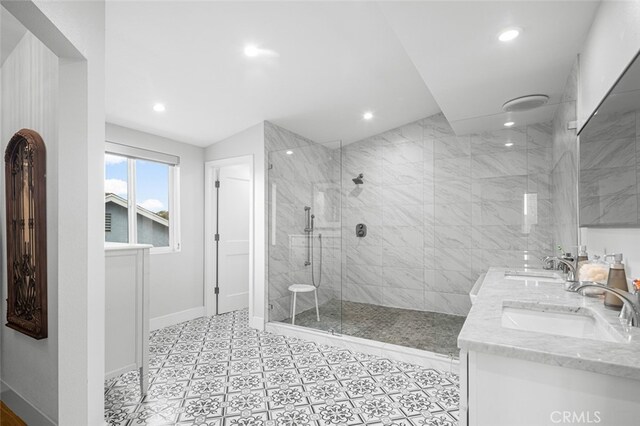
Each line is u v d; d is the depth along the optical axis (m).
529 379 0.91
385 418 1.93
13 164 1.93
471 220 3.05
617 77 1.49
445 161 3.21
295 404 2.09
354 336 3.29
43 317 1.67
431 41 2.01
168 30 2.06
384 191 4.66
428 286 4.34
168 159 3.75
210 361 2.76
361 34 2.30
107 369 1.92
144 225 3.63
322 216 3.56
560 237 2.55
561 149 2.50
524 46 2.07
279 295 3.67
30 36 1.89
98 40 1.69
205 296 4.11
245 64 2.56
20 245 1.88
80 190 1.59
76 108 1.59
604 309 1.33
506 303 1.52
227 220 4.31
